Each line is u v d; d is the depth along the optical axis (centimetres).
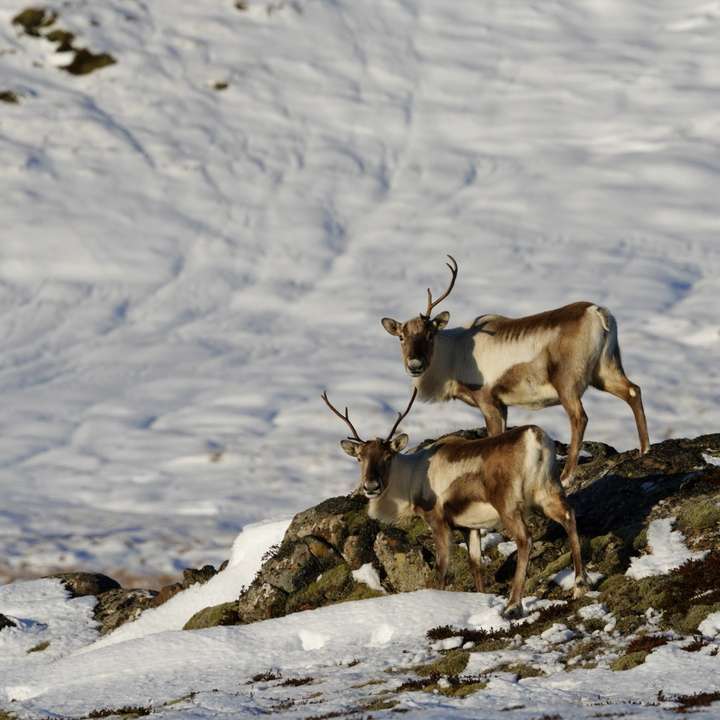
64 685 5834
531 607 5453
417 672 4956
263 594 6781
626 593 5222
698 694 4100
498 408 6344
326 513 6969
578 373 6062
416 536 6600
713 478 6181
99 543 19762
